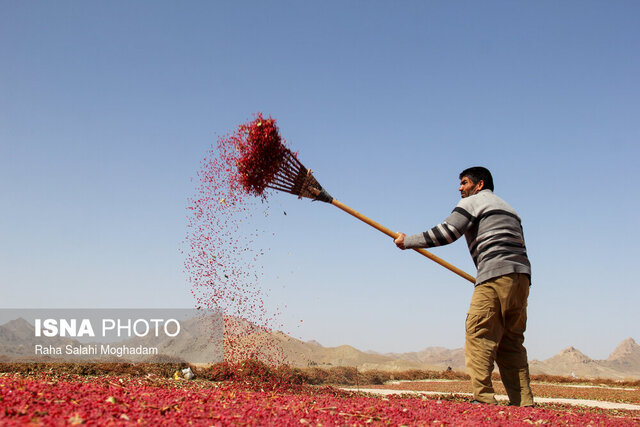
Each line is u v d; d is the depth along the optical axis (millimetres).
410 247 5902
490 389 5559
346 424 3801
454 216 5738
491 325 5586
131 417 3459
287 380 8672
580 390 16828
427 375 23078
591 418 5027
